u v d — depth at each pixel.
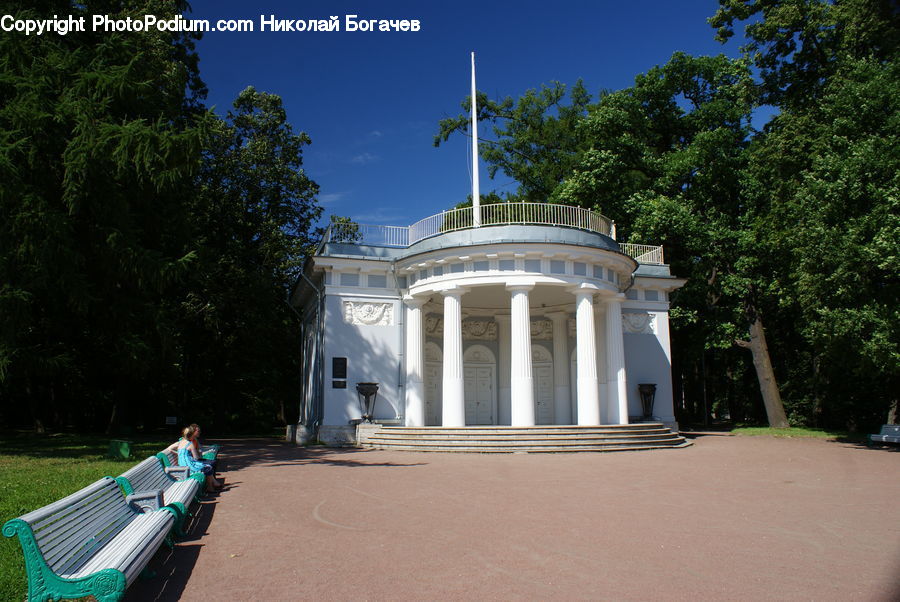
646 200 35.78
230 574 6.59
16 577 5.96
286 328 41.75
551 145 52.00
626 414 25.62
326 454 20.41
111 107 18.52
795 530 8.65
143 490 8.81
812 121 26.88
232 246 35.66
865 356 20.70
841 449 21.98
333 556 7.29
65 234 16.33
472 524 9.01
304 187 39.53
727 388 48.28
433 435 21.44
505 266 23.70
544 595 5.87
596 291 24.36
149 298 21.44
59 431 40.16
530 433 21.05
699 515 9.69
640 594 5.89
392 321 26.39
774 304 36.72
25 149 16.19
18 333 16.86
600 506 10.44
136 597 5.85
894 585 6.18
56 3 19.95
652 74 38.41
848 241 20.45
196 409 44.84
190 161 16.94
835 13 28.89
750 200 34.72
